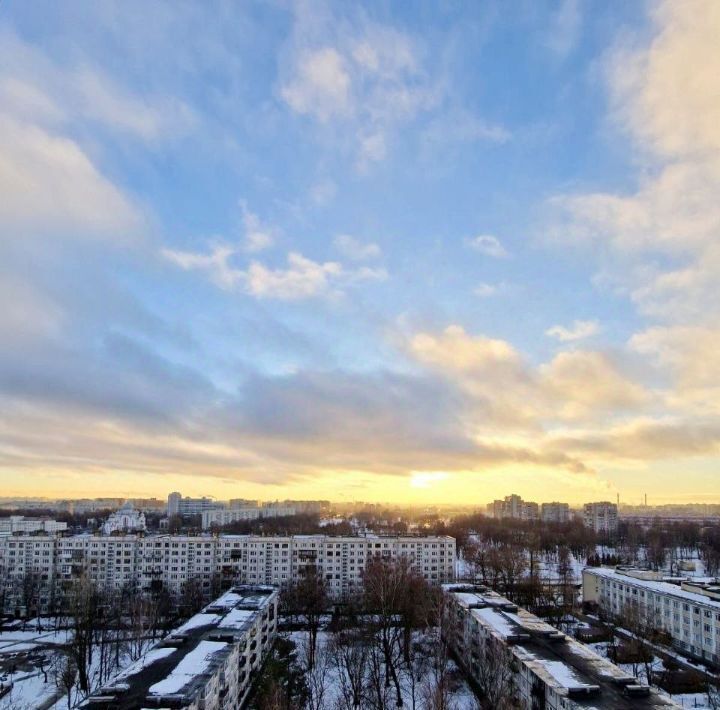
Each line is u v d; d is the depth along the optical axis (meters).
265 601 160.00
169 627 194.75
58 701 128.88
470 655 139.88
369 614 183.75
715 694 126.19
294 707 115.94
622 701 91.25
